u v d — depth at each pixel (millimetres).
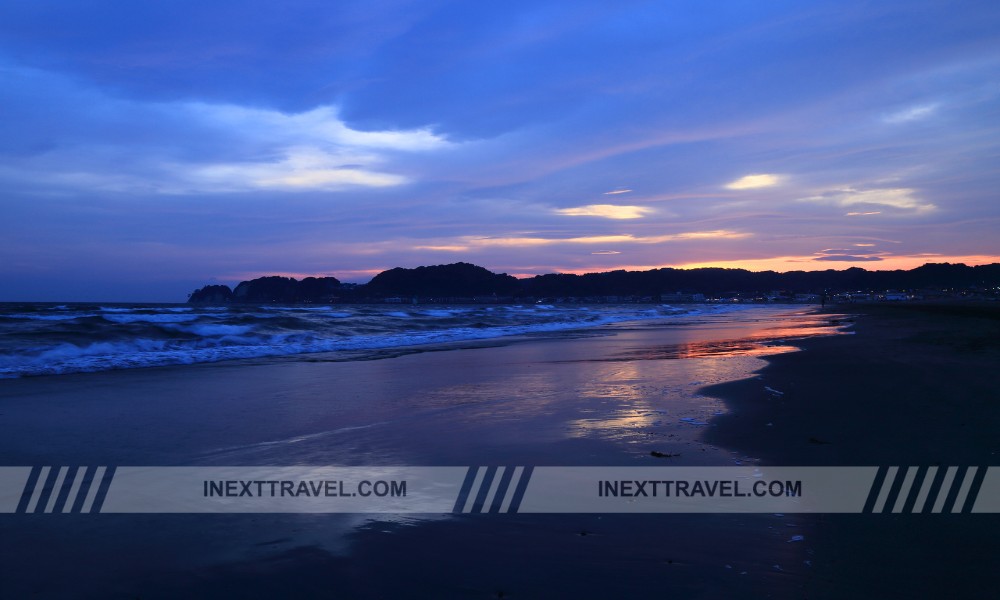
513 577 3182
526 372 11539
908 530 3689
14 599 2982
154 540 3717
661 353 15188
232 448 5867
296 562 3395
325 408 7926
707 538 3650
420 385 9898
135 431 6586
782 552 3430
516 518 4035
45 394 8953
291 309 40469
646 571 3225
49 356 13352
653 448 5738
